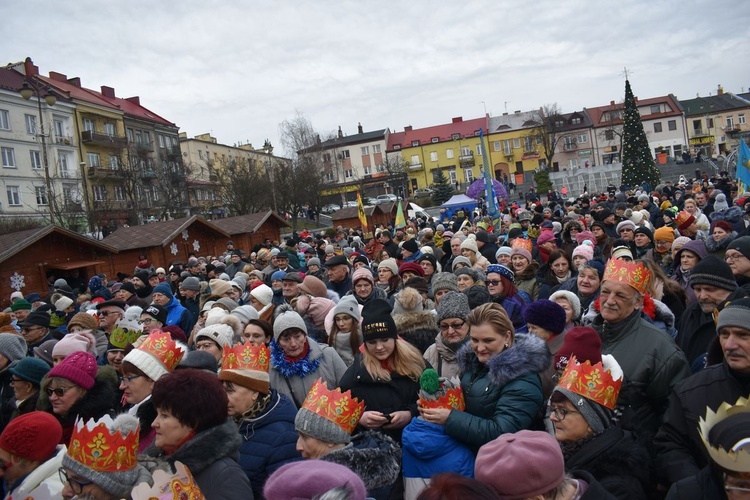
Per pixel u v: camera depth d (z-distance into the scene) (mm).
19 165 43719
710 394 3119
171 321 8555
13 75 45625
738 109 93500
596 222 9625
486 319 3730
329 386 4816
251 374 3744
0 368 5590
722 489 2363
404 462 3510
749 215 12141
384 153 94312
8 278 19188
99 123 52531
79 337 5484
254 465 3596
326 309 6441
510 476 2291
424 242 12656
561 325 4301
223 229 29109
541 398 3529
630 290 3992
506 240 12266
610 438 3025
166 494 2367
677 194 24219
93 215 36000
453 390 3592
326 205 68125
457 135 90875
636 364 3842
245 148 88750
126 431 3004
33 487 3266
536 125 86625
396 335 4156
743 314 3020
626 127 41469
